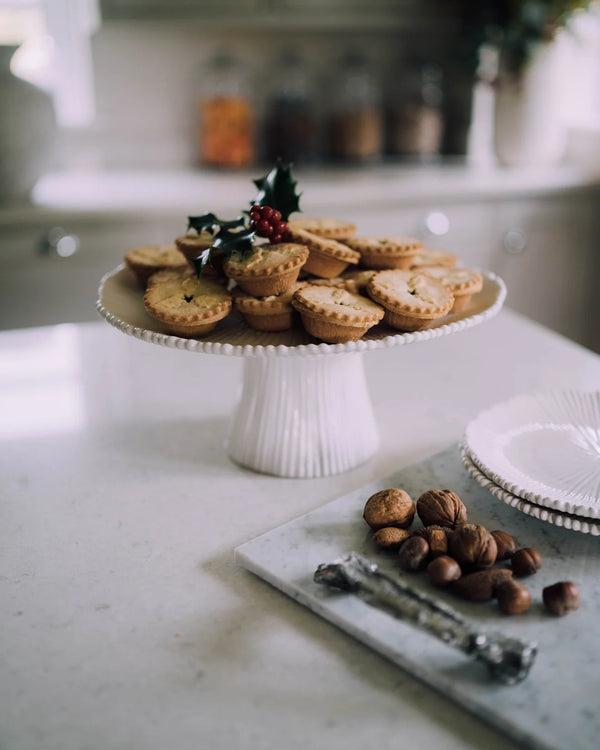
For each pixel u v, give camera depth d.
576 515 0.64
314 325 0.69
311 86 1.99
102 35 1.80
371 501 0.66
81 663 0.55
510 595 0.57
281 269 0.69
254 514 0.70
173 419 0.86
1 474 0.76
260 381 0.76
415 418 0.86
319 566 0.59
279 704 0.52
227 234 0.72
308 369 0.74
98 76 1.83
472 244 1.80
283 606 0.60
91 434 0.83
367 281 0.75
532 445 0.73
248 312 0.71
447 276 0.78
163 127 1.92
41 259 1.53
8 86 1.46
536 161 1.92
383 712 0.51
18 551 0.65
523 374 0.96
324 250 0.74
